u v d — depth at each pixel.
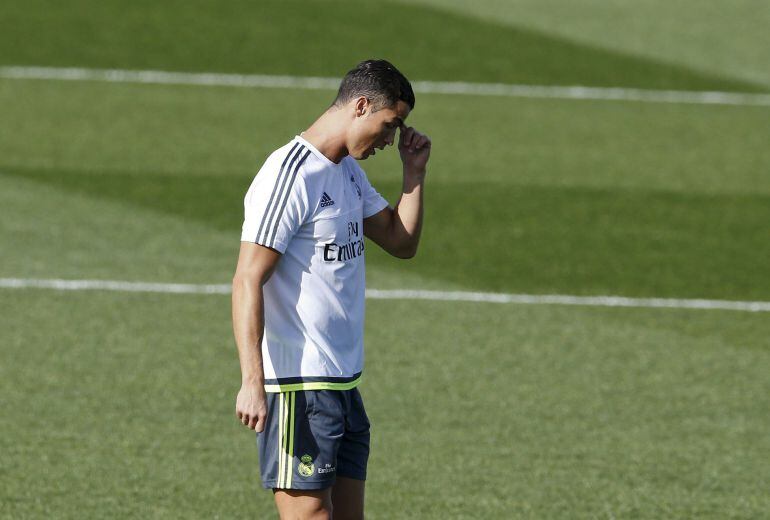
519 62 51.03
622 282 31.31
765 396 24.89
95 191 36.19
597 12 57.56
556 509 19.94
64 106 43.97
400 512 19.69
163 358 25.59
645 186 38.62
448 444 22.17
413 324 27.94
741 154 42.38
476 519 19.53
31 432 21.98
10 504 19.42
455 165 39.66
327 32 52.91
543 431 22.88
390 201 36.59
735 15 58.09
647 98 48.06
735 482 21.11
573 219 35.53
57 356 25.42
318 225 14.98
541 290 30.53
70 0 54.84
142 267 30.73
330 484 15.41
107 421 22.58
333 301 15.22
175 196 36.12
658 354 26.91
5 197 35.25
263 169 15.02
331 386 15.24
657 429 23.17
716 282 31.58
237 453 21.58
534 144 42.28
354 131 15.00
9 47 49.56
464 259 32.31
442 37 53.12
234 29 52.66
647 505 20.19
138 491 20.06
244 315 14.48
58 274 30.02
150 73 47.97
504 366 25.89
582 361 26.33
